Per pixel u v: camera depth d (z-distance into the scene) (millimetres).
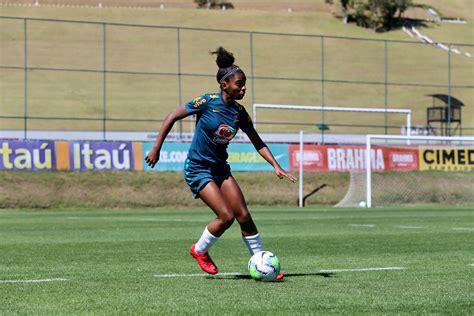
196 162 25047
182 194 107062
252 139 25500
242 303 20578
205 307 19922
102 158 106375
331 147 115625
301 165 107625
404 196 112625
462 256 34688
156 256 35094
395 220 67812
